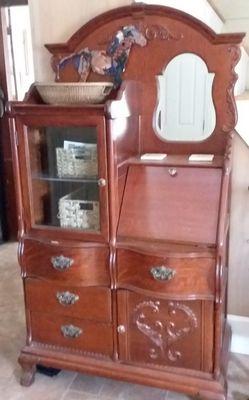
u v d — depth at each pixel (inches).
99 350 72.7
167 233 65.1
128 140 70.6
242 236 81.2
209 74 71.5
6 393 76.0
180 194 66.7
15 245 150.8
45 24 80.7
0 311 105.2
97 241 67.7
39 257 71.3
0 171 145.9
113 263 66.9
